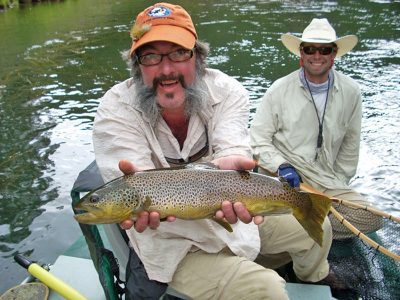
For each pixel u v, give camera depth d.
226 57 4.33
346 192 1.60
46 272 1.14
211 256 1.06
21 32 6.37
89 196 0.88
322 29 1.63
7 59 4.92
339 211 1.48
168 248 1.04
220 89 1.11
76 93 3.73
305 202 0.93
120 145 1.03
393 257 1.18
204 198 0.91
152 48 0.99
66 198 2.18
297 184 1.48
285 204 0.94
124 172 0.92
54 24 6.93
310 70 1.60
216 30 5.58
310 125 1.65
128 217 0.90
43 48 5.31
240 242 1.08
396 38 4.81
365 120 2.80
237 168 0.95
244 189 0.92
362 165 2.30
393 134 2.61
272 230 1.21
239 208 0.91
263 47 4.67
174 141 1.08
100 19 7.14
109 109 1.05
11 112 3.34
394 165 2.29
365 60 4.04
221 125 1.09
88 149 2.69
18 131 2.98
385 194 2.06
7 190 2.26
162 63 1.00
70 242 1.86
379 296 1.28
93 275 1.31
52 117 3.22
